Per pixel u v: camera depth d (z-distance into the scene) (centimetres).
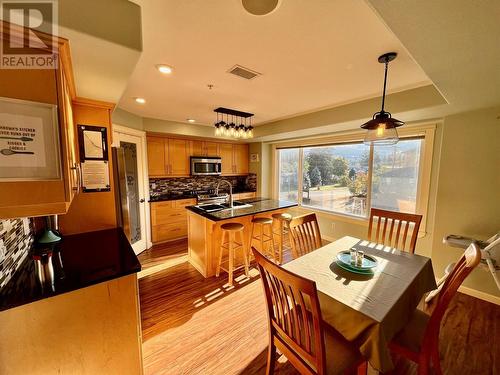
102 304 117
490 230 226
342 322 116
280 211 357
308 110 320
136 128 345
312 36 138
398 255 179
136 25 105
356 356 115
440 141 267
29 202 87
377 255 179
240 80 208
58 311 106
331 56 163
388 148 327
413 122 287
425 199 285
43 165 88
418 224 208
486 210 227
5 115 81
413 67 180
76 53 104
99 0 94
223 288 257
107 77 133
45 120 88
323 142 405
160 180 445
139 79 206
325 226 420
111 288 119
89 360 116
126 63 116
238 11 115
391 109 239
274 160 520
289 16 119
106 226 197
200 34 136
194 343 178
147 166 387
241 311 216
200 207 326
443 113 240
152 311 216
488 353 166
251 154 550
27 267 125
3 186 82
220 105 295
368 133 171
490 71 132
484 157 226
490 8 79
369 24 126
